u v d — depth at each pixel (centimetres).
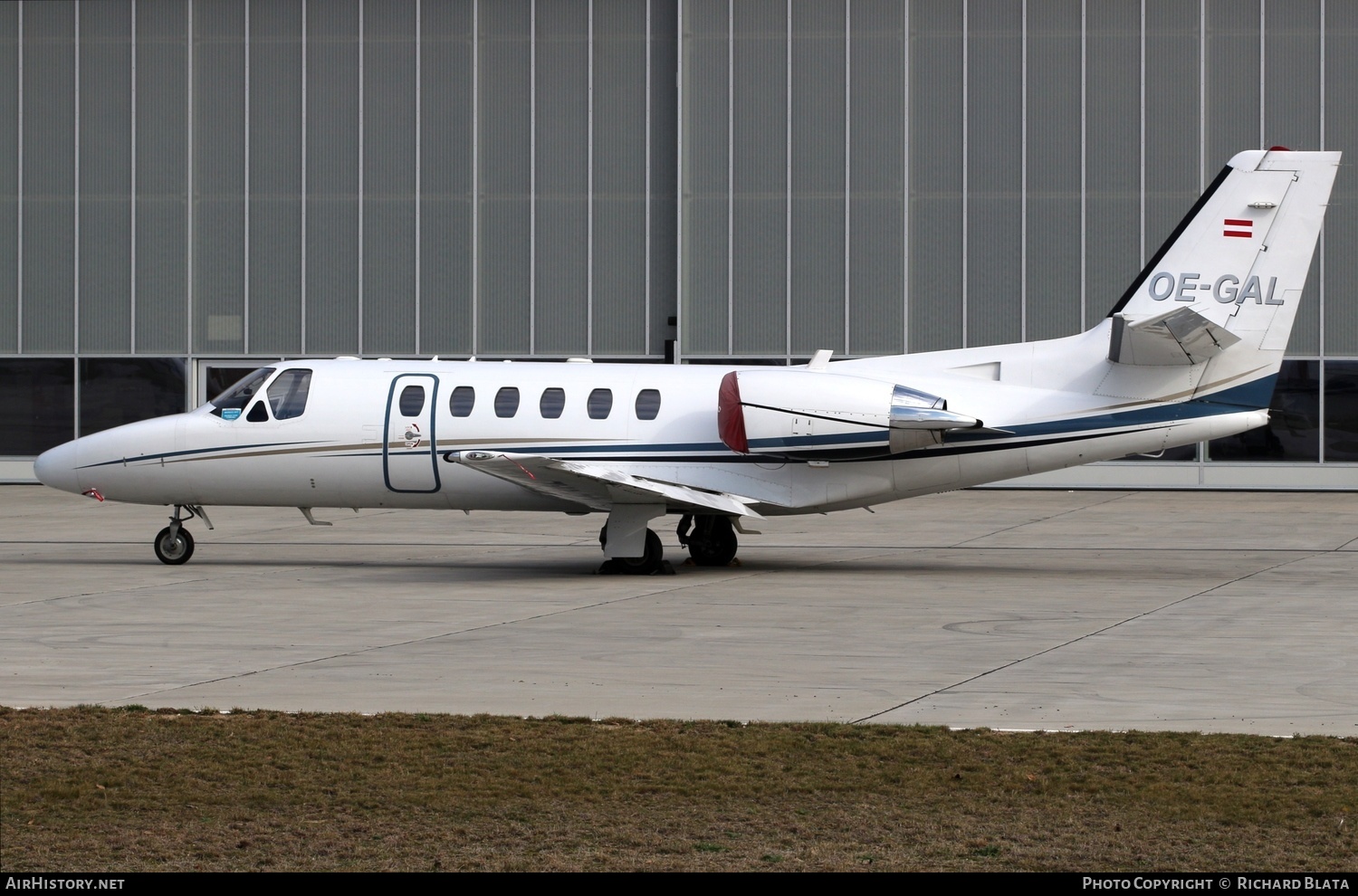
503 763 4003
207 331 15450
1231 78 14500
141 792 3741
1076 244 14662
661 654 5641
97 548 10062
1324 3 14375
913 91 14775
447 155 15225
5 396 15638
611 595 7506
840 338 14925
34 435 15650
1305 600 7331
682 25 14912
